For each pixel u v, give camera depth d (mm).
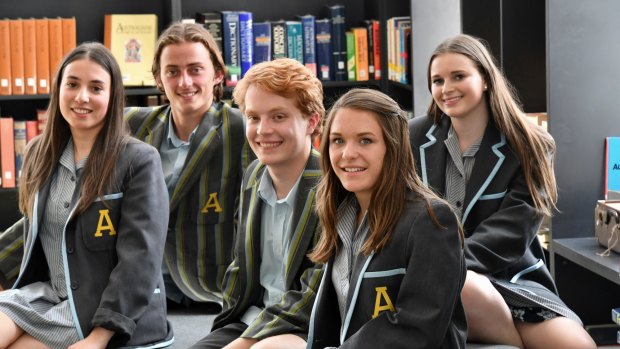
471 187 3082
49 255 3084
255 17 5512
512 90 4086
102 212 3027
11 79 4945
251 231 2938
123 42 5082
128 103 5234
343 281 2484
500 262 2955
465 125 3129
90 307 2967
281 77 2791
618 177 3625
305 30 5121
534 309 2949
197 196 3566
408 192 2420
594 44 3600
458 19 4566
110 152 3064
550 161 3137
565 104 3607
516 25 4113
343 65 5156
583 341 2848
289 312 2734
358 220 2514
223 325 3035
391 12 5070
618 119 3633
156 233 3059
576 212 3652
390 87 5141
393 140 2402
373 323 2320
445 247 2318
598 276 3713
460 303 2412
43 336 2930
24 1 5301
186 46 3508
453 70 3082
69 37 4965
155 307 3123
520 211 3006
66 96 3035
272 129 2787
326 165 2516
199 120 3596
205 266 3594
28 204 3082
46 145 3113
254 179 2986
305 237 2822
